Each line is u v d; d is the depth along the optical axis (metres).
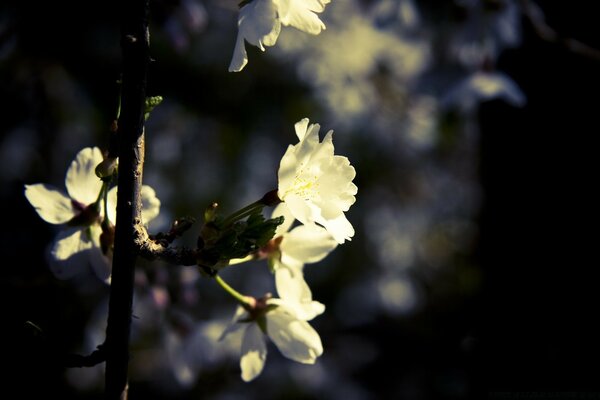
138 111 1.32
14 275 3.01
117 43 3.80
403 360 4.35
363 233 5.21
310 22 1.43
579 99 2.89
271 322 1.64
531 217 2.99
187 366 2.75
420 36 3.58
